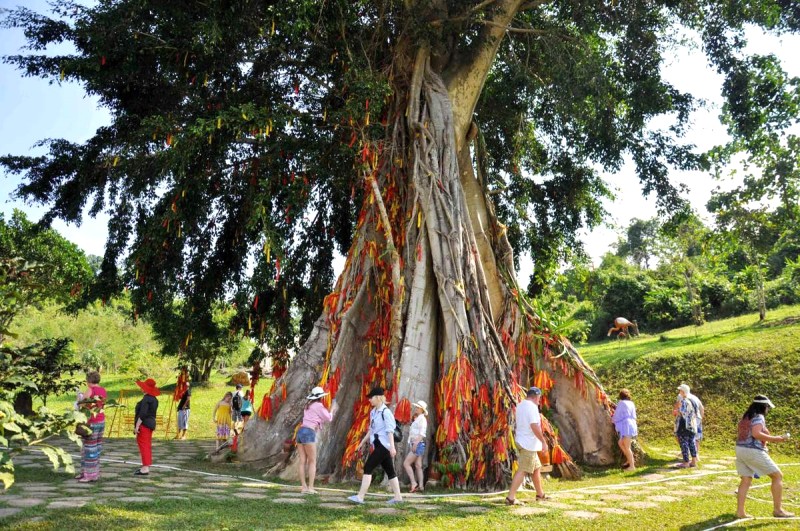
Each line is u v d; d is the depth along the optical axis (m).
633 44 14.47
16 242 24.03
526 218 18.94
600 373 21.20
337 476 10.05
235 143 13.84
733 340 20.38
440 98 13.39
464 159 14.60
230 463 11.37
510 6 13.98
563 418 13.02
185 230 13.81
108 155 13.46
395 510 7.32
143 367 33.31
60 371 14.21
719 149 15.19
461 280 11.57
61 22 12.91
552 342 13.34
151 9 11.91
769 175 15.79
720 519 7.13
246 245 16.19
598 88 14.26
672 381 18.56
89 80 12.35
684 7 14.21
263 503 7.33
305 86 13.56
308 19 11.42
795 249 34.34
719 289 33.00
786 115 14.24
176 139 11.07
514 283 13.82
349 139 12.83
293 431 11.21
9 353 5.29
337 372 11.28
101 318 39.47
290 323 16.78
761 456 7.20
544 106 17.25
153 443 15.19
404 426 10.27
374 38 13.63
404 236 12.53
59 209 14.52
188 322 16.14
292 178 13.16
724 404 16.41
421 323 11.40
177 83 13.16
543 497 8.43
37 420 4.95
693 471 11.58
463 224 12.34
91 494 7.25
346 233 17.53
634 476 11.18
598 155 16.27
